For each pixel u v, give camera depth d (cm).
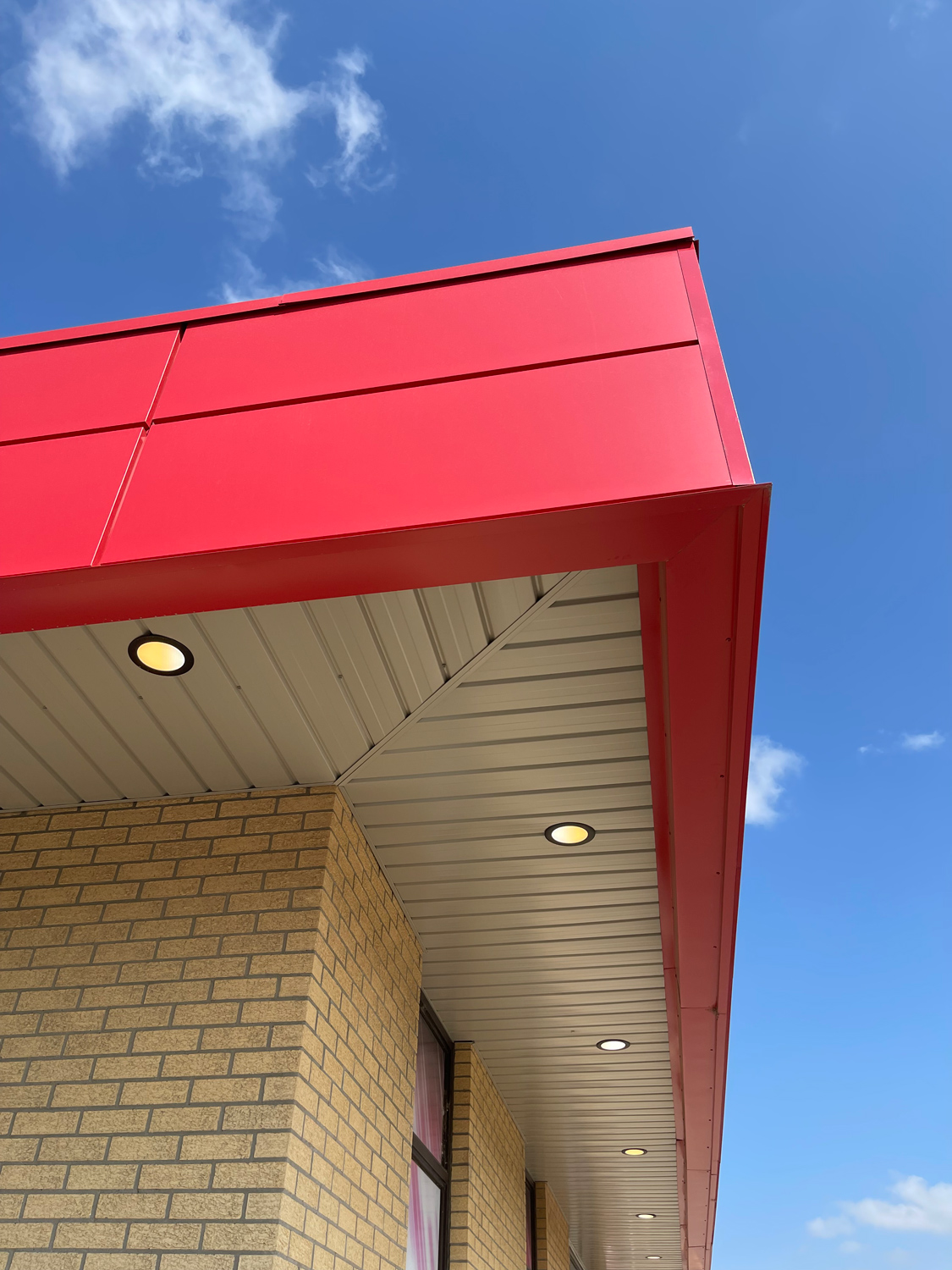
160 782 342
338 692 297
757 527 187
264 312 250
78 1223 258
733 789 270
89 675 291
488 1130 563
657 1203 801
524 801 350
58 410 242
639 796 346
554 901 410
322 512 197
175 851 333
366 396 219
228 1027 288
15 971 314
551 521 186
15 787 346
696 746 254
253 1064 279
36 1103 283
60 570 201
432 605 264
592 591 261
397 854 379
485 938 439
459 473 197
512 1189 618
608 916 420
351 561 196
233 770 335
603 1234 907
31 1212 262
